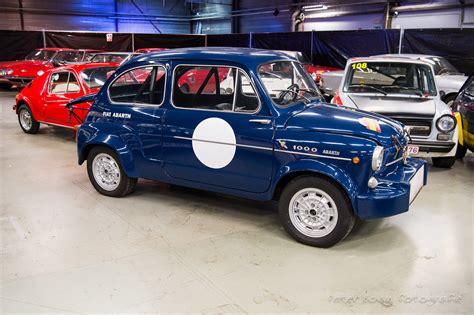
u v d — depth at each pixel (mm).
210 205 4840
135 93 4621
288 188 3855
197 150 4223
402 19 15688
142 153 4598
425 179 4355
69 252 3729
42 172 6047
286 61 4438
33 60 14891
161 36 19391
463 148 6820
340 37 14750
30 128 8539
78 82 7426
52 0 21812
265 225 4328
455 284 3285
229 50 4379
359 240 4012
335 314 2910
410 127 5941
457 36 11875
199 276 3361
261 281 3299
